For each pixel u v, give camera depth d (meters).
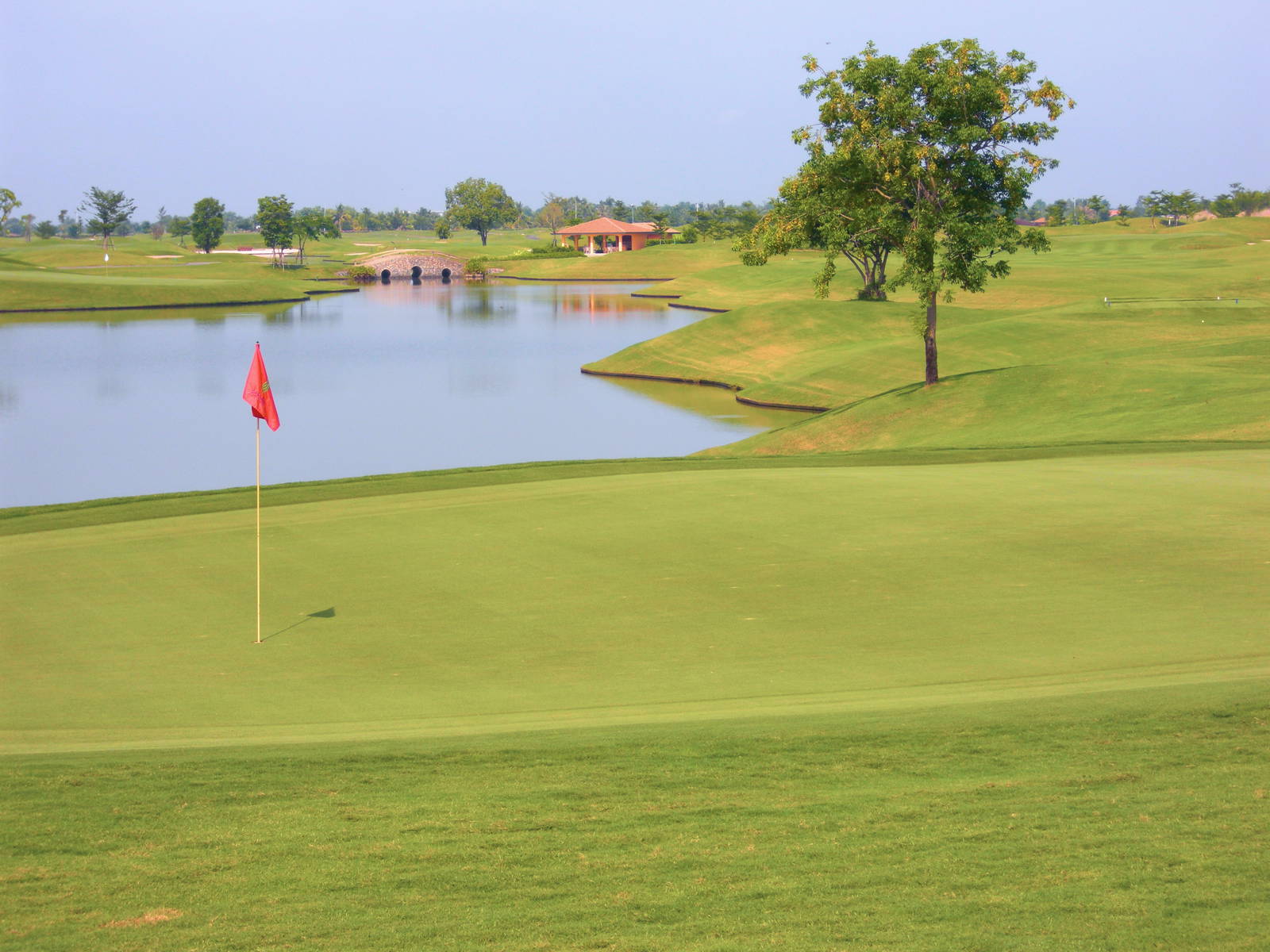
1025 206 40.22
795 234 41.19
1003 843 8.09
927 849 8.05
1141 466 24.27
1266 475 22.83
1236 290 82.88
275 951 6.91
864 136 38.47
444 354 83.38
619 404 60.56
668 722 11.09
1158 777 9.25
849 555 17.28
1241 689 11.40
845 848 8.11
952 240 39.12
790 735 10.49
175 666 13.14
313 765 10.05
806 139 39.56
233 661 13.30
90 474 45.41
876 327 71.88
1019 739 10.23
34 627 14.61
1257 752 9.73
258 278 164.25
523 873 7.89
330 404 62.25
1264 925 6.81
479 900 7.50
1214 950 6.55
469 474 24.91
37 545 18.77
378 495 22.56
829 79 38.72
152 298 126.25
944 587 15.54
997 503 20.50
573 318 110.50
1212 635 13.36
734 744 10.32
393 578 16.64
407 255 178.88
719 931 6.97
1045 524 18.83
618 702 11.80
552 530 19.23
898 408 41.62
